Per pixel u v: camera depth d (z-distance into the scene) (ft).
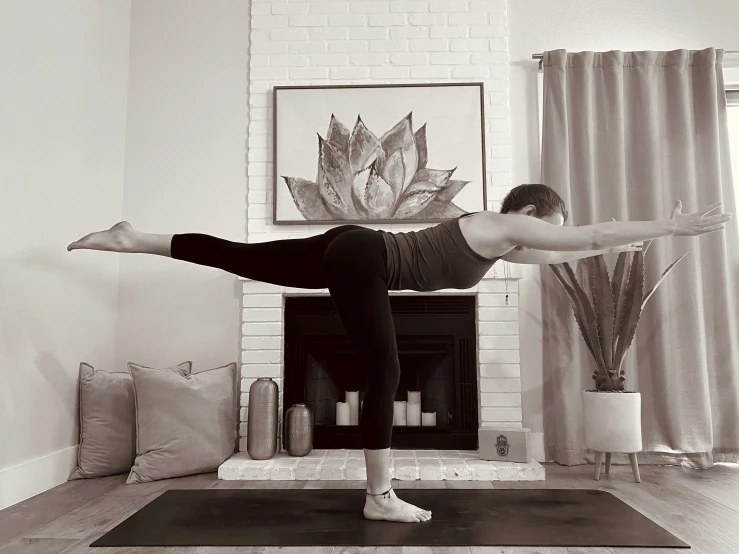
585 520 6.88
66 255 9.72
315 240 7.36
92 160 10.66
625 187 11.27
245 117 12.15
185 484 9.08
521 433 9.75
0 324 7.98
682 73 11.50
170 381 9.71
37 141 8.89
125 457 9.75
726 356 10.84
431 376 11.58
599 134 11.52
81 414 9.75
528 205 7.03
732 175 12.07
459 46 11.98
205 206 11.94
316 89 11.90
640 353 10.98
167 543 6.07
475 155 11.65
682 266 10.98
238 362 11.50
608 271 10.87
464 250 6.67
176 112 12.18
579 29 12.11
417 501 7.81
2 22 8.04
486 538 6.19
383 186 11.65
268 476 9.48
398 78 11.94
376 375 6.74
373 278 6.77
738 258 11.16
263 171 11.87
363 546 5.97
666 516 7.18
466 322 11.44
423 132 11.74
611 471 10.10
